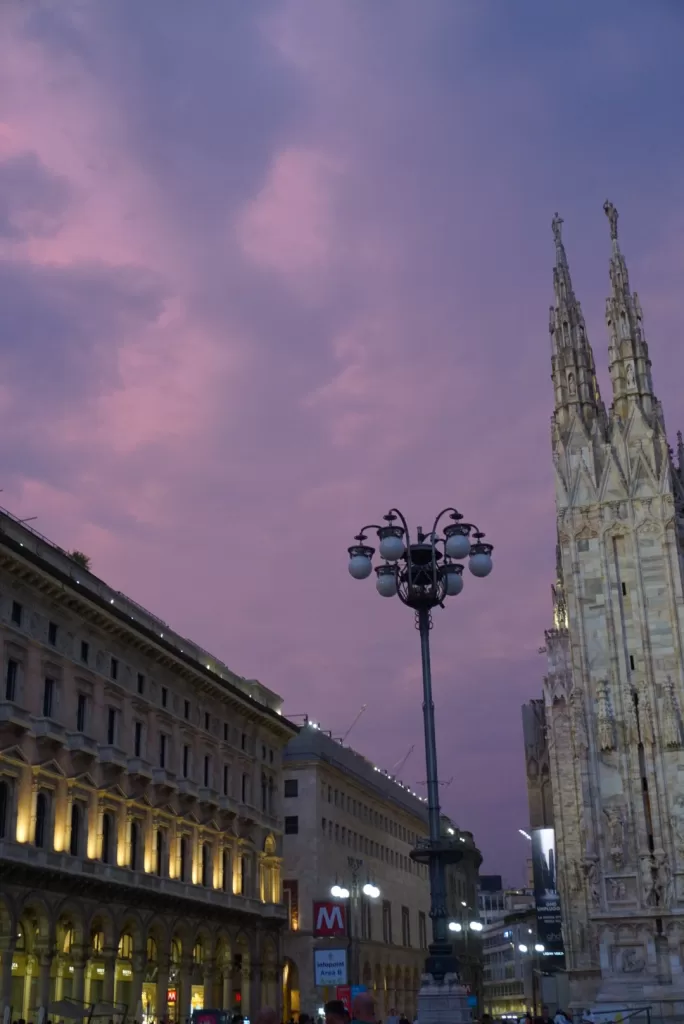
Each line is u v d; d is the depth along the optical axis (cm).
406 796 16100
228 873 9231
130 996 7725
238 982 9381
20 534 6831
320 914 4716
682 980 7488
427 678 3334
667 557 8375
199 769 8900
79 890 6788
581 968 9312
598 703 8219
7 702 6219
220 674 9912
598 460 8788
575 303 9362
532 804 13400
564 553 8662
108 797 7319
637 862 7850
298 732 11006
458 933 17138
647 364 8944
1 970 6016
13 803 6281
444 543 3447
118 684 7662
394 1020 4431
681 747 7956
